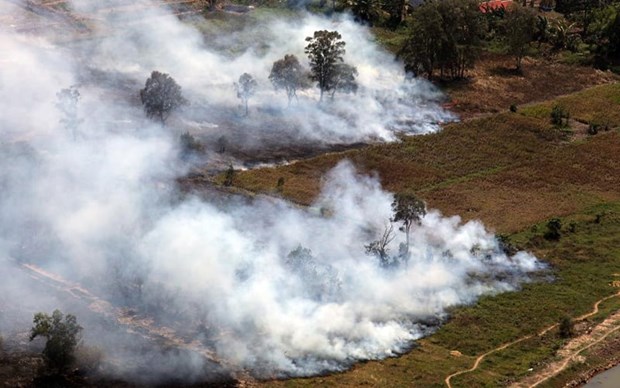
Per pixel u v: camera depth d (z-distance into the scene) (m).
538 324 122.75
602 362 114.31
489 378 107.12
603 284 135.75
